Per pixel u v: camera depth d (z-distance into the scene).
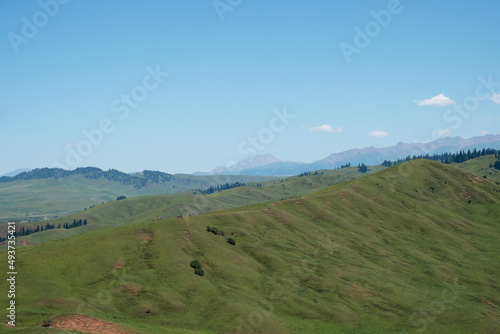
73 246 109.81
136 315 89.00
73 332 69.88
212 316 94.56
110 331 74.12
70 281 94.50
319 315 106.19
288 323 98.56
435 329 109.38
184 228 133.25
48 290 87.69
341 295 119.44
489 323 115.75
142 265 109.31
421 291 137.12
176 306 94.62
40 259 100.00
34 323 72.31
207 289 104.50
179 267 110.31
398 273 151.62
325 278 127.75
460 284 148.12
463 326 112.94
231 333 89.06
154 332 80.19
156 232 126.06
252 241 144.88
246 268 123.06
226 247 133.00
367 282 132.38
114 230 125.56
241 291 108.94
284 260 135.50
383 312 115.06
